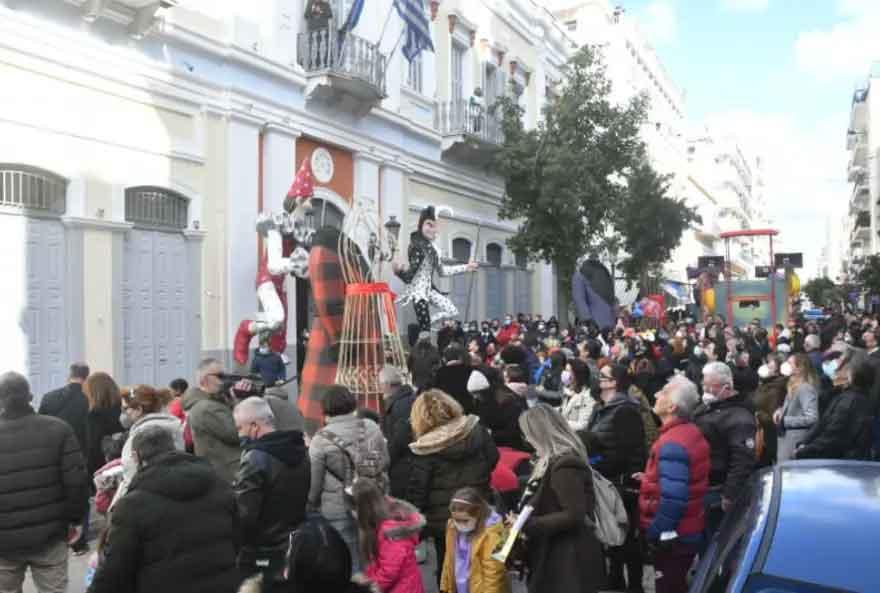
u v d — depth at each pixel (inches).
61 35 438.0
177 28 513.0
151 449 148.3
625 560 239.5
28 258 427.8
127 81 481.4
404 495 230.7
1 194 416.8
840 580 97.0
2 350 413.1
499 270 1011.9
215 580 143.6
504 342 599.2
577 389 290.2
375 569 168.6
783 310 1169.4
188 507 143.6
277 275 559.2
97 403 299.4
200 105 540.4
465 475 206.2
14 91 414.9
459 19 904.9
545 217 855.7
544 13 1146.7
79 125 452.8
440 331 536.7
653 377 389.7
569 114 840.9
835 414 261.9
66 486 199.2
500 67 1018.1
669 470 186.4
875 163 2301.9
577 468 169.5
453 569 184.7
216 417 215.8
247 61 573.0
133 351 491.5
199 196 540.1
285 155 619.2
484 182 971.9
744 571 100.8
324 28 653.3
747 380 300.8
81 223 451.5
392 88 765.9
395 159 773.3
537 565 169.0
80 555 282.2
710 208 3095.5
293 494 178.5
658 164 2188.7
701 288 1304.1
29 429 197.5
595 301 653.9
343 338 354.3
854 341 634.8
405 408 271.7
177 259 528.4
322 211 673.6
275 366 498.0
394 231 568.7
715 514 212.1
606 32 1883.6
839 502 116.2
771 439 253.0
